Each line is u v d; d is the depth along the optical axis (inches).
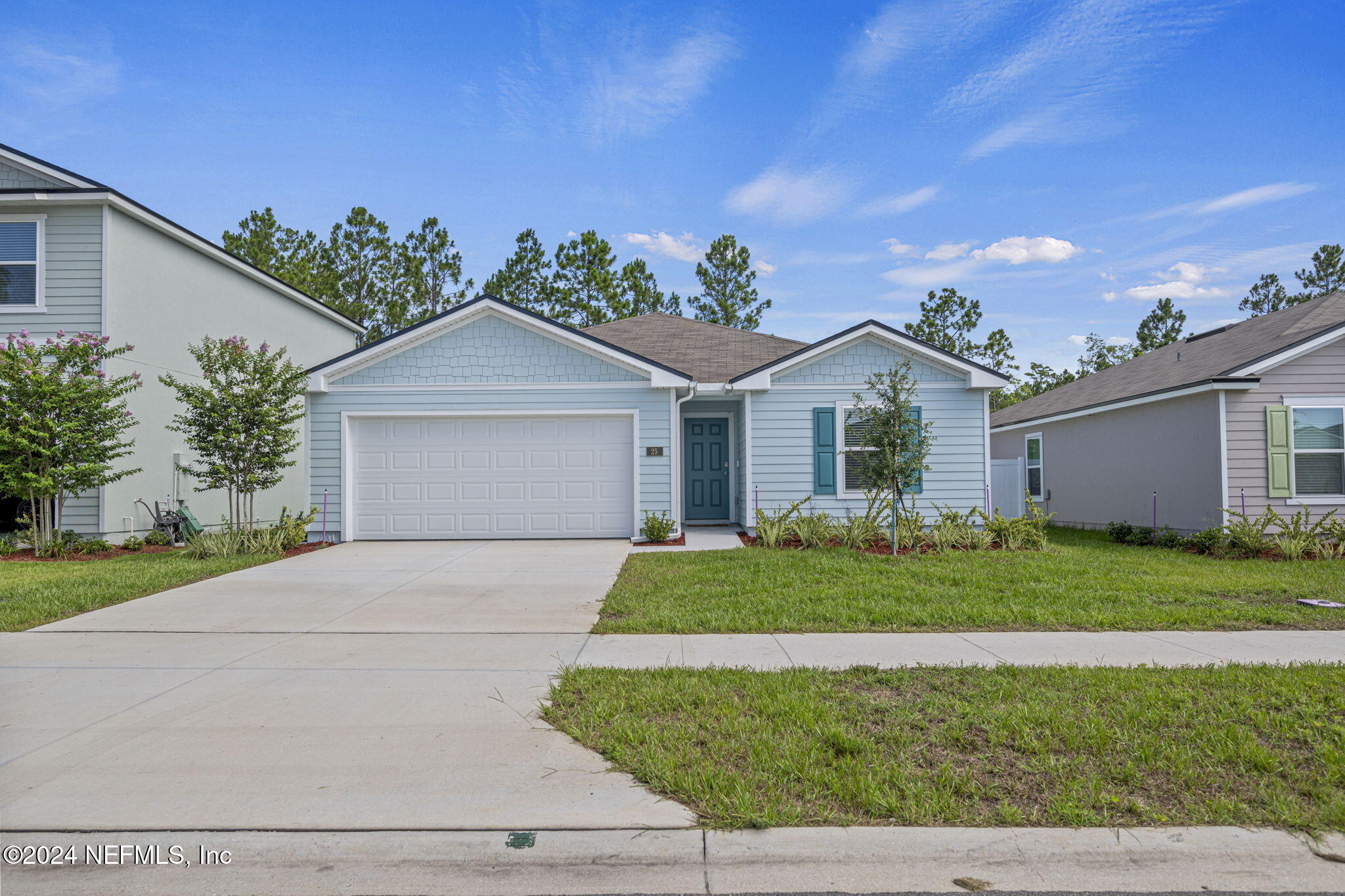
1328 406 538.0
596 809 148.2
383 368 551.5
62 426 468.4
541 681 226.1
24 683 225.8
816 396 571.5
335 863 134.3
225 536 484.1
